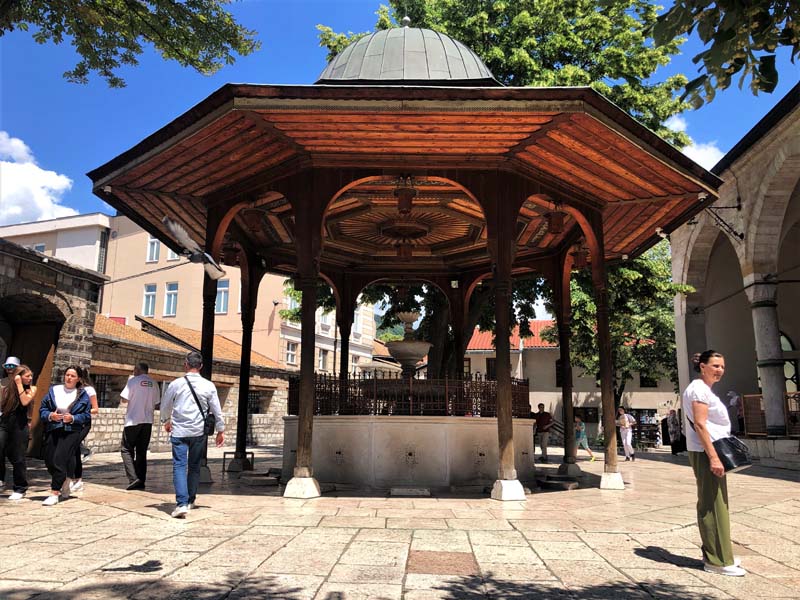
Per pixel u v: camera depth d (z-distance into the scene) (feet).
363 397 31.60
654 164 28.96
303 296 27.32
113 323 75.10
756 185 53.01
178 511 20.39
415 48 32.17
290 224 37.76
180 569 14.17
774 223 52.54
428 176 28.40
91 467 39.22
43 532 18.16
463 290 47.32
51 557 15.15
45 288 41.86
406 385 31.48
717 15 11.50
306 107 23.58
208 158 28.78
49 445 23.34
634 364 111.34
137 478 27.63
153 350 69.97
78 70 32.53
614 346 106.42
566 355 40.50
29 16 28.86
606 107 24.56
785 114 46.16
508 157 28.27
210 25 31.55
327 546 16.63
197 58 32.99
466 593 12.83
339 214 37.11
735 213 56.80
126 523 19.57
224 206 32.76
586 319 56.29
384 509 22.84
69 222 127.85
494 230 28.04
